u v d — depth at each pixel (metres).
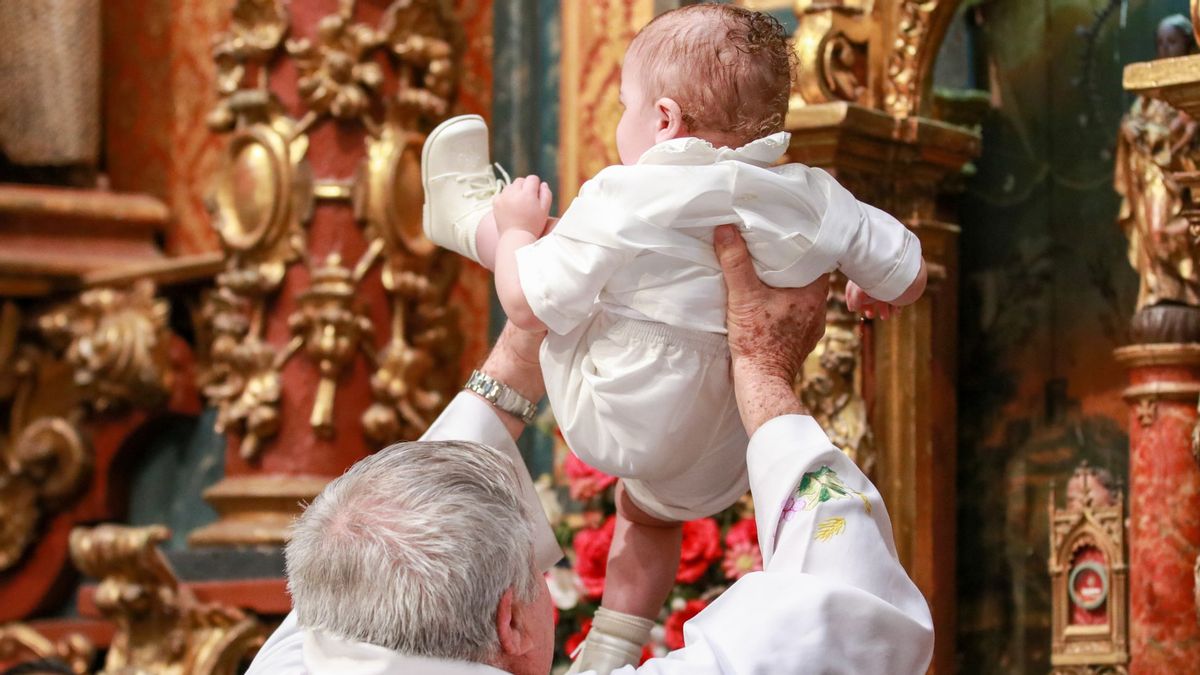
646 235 1.73
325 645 1.61
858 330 3.18
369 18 4.18
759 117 1.79
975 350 3.43
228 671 3.95
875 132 3.14
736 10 1.83
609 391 1.75
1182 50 2.95
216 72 4.46
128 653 4.05
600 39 4.13
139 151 5.00
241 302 4.23
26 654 4.42
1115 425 3.21
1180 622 2.91
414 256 4.21
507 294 1.77
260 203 4.17
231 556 4.08
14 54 4.81
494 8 4.38
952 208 3.45
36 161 4.83
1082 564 3.12
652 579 2.03
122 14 5.04
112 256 4.78
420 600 1.56
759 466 1.72
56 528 4.74
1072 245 3.32
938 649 3.26
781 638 1.63
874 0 3.23
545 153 4.28
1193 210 2.70
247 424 4.17
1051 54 3.38
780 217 1.76
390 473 1.63
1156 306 2.97
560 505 4.00
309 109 4.16
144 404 4.59
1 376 4.71
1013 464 3.35
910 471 3.21
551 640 1.68
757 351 1.76
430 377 4.29
